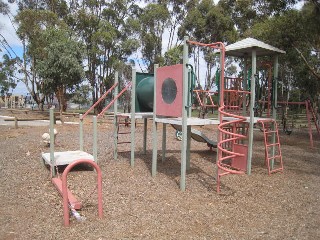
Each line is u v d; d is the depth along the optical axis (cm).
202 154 966
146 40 3284
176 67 580
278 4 1184
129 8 3528
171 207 484
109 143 1141
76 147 1027
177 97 583
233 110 824
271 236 386
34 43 2677
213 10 2777
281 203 514
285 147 1179
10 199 514
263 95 893
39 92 3288
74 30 3253
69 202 467
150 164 788
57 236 380
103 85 3428
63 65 2173
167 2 3381
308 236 388
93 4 3259
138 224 416
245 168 720
